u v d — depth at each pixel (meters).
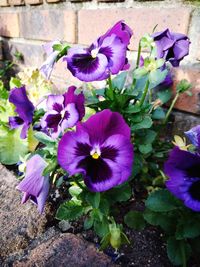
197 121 0.33
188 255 0.24
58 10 0.45
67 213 0.26
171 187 0.22
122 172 0.21
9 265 0.25
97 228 0.25
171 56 0.28
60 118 0.26
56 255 0.24
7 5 0.57
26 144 0.38
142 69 0.25
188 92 0.31
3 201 0.31
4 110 0.40
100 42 0.25
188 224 0.23
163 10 0.32
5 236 0.27
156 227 0.28
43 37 0.50
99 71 0.23
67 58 0.24
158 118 0.31
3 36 0.62
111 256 0.25
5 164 0.38
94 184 0.21
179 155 0.22
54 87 0.52
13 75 0.64
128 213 0.27
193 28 0.31
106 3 0.38
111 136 0.21
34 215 0.29
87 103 0.28
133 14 0.35
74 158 0.21
